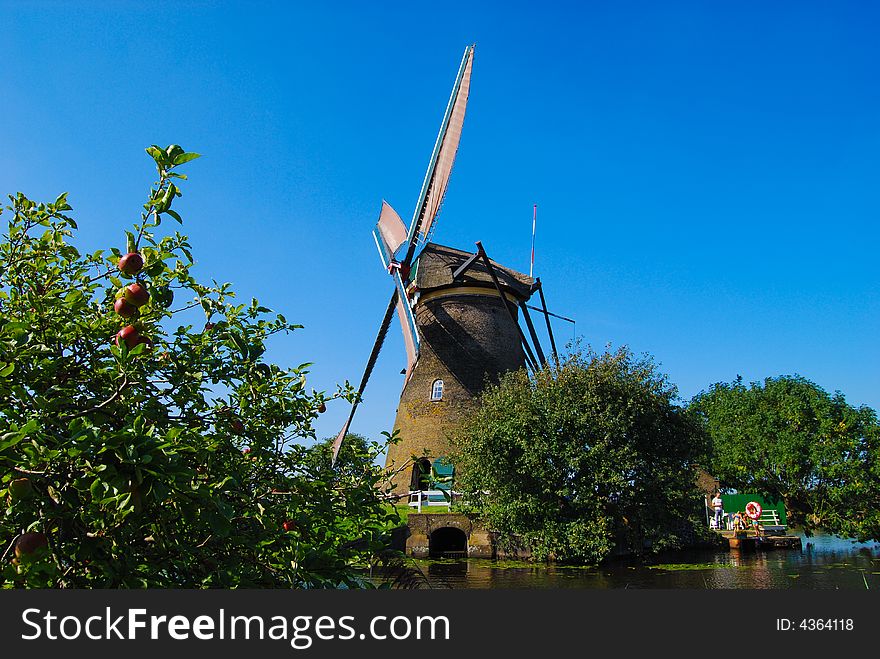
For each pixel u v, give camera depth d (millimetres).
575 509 23609
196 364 5012
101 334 4633
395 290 32688
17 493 3271
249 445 5355
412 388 33812
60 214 5129
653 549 26328
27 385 4211
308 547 4938
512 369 33969
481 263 35781
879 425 39781
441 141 30734
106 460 3066
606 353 25844
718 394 54812
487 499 25547
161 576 4500
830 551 31906
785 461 40531
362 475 6176
